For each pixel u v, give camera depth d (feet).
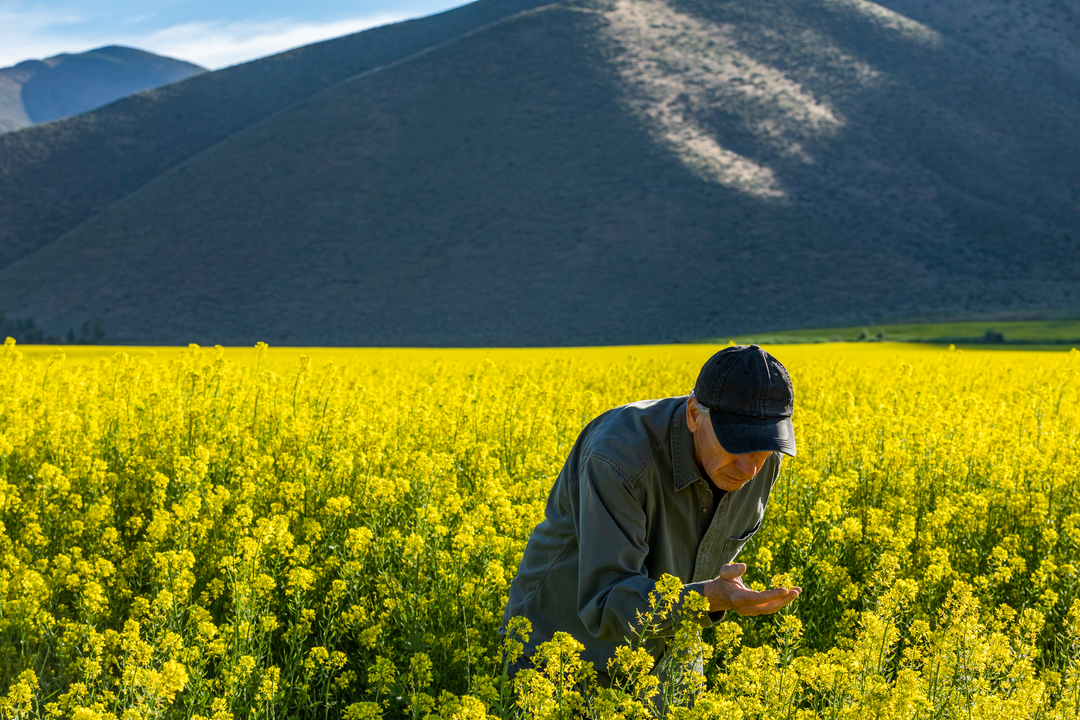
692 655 10.01
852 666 10.68
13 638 14.20
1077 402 34.50
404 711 12.55
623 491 9.73
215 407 27.22
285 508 19.49
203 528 16.93
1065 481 20.99
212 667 14.16
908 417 27.61
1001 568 15.74
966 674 10.88
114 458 23.25
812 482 19.83
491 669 13.39
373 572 16.57
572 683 9.91
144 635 14.92
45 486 18.79
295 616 14.60
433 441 25.45
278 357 77.77
